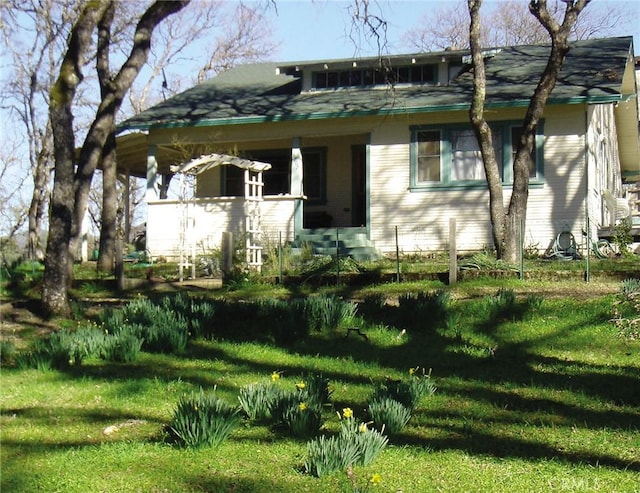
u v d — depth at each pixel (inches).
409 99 720.3
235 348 375.6
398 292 487.8
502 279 498.6
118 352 359.3
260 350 372.2
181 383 318.0
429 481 209.0
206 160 670.5
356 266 559.2
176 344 371.6
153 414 280.4
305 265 575.5
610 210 847.7
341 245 700.7
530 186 675.4
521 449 236.2
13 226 1456.7
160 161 905.5
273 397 263.3
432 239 704.4
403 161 716.7
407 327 398.0
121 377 329.4
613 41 817.5
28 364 348.8
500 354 355.9
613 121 939.3
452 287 488.4
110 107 579.5
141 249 946.1
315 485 206.7
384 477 211.8
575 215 663.8
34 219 1101.7
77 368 345.1
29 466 225.5
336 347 375.6
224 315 418.3
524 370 327.6
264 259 650.8
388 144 721.0
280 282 546.3
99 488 208.5
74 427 266.2
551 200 670.5
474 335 385.7
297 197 728.3
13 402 298.0
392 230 714.8
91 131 579.8
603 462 222.7
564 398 289.0
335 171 813.9
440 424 262.8
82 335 363.3
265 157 828.6
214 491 204.8
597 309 394.9
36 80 1216.2
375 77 791.1
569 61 764.6
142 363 354.3
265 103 785.6
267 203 735.7
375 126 724.0
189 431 235.6
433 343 375.6
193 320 396.5
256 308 422.9
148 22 568.7
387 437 235.3
